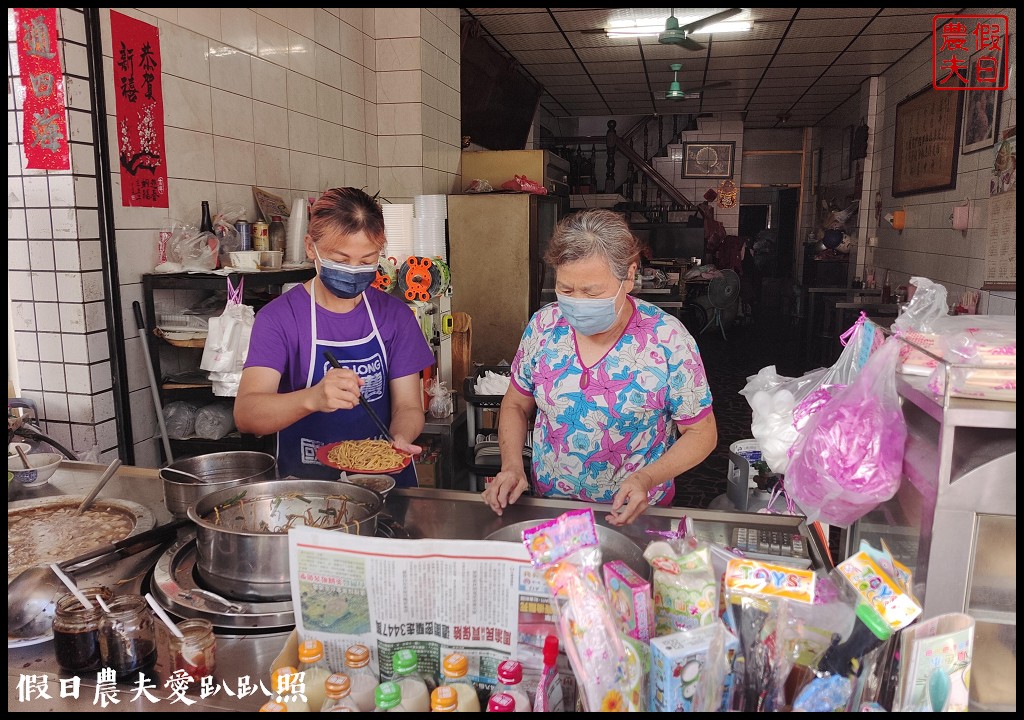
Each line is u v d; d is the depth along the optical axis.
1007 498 1.05
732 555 1.14
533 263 5.19
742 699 0.96
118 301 2.70
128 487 1.92
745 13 5.84
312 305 2.05
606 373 1.88
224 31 3.30
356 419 2.12
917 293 1.41
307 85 4.04
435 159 5.23
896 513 1.28
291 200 3.92
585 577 0.93
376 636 1.06
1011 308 4.27
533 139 10.24
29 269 2.60
